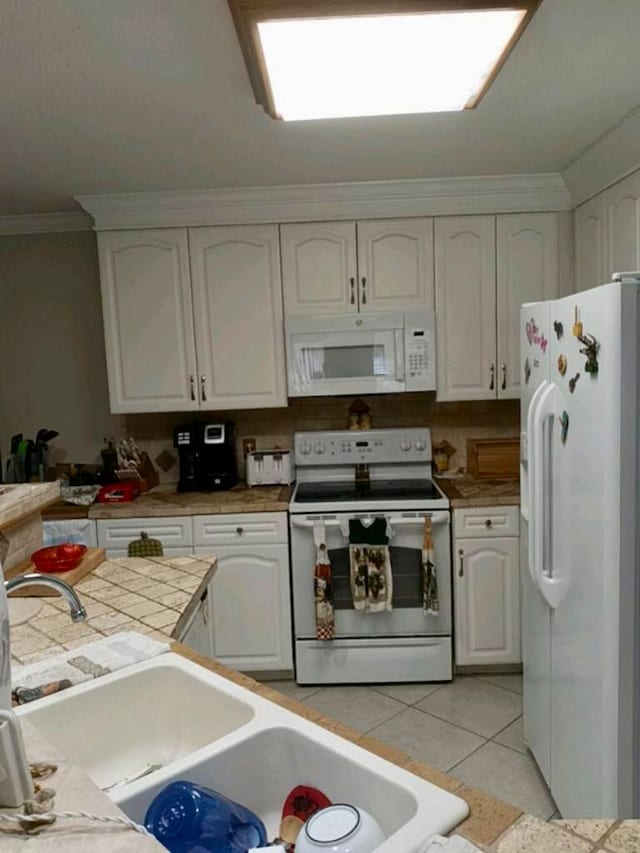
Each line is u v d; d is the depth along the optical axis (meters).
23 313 3.49
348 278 3.09
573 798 1.83
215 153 2.44
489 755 2.46
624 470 1.48
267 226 3.08
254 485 3.34
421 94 1.76
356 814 0.81
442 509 2.92
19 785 0.73
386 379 3.10
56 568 1.82
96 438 3.55
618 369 1.46
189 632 1.71
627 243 2.45
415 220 3.07
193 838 0.92
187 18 1.48
